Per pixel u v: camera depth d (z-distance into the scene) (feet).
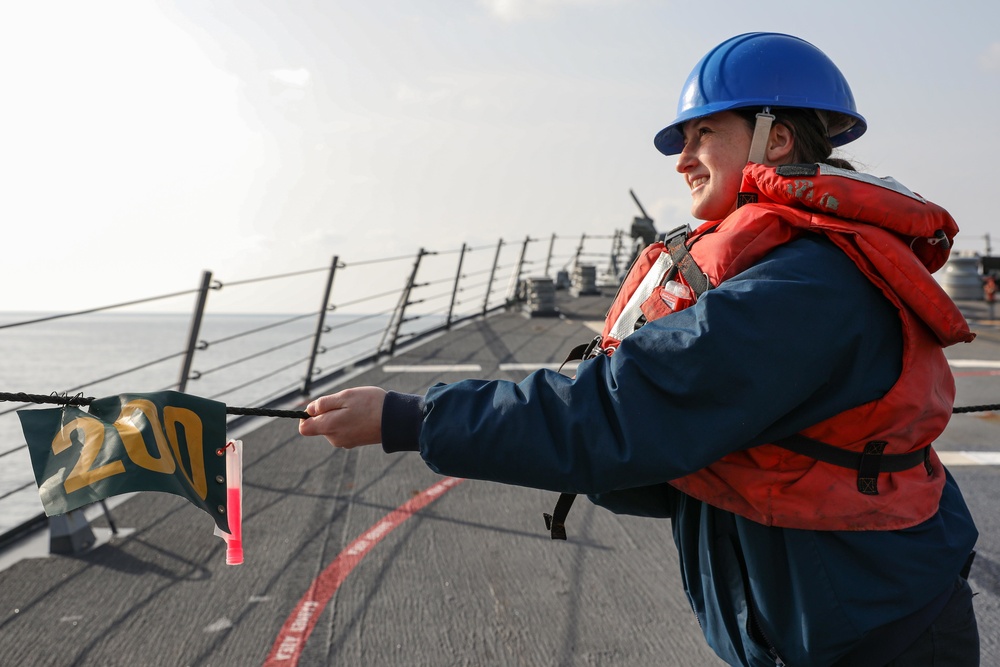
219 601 11.98
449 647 10.68
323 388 29.66
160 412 4.38
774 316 4.03
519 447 4.08
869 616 4.35
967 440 21.54
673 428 4.00
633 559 13.64
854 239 4.25
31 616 11.47
